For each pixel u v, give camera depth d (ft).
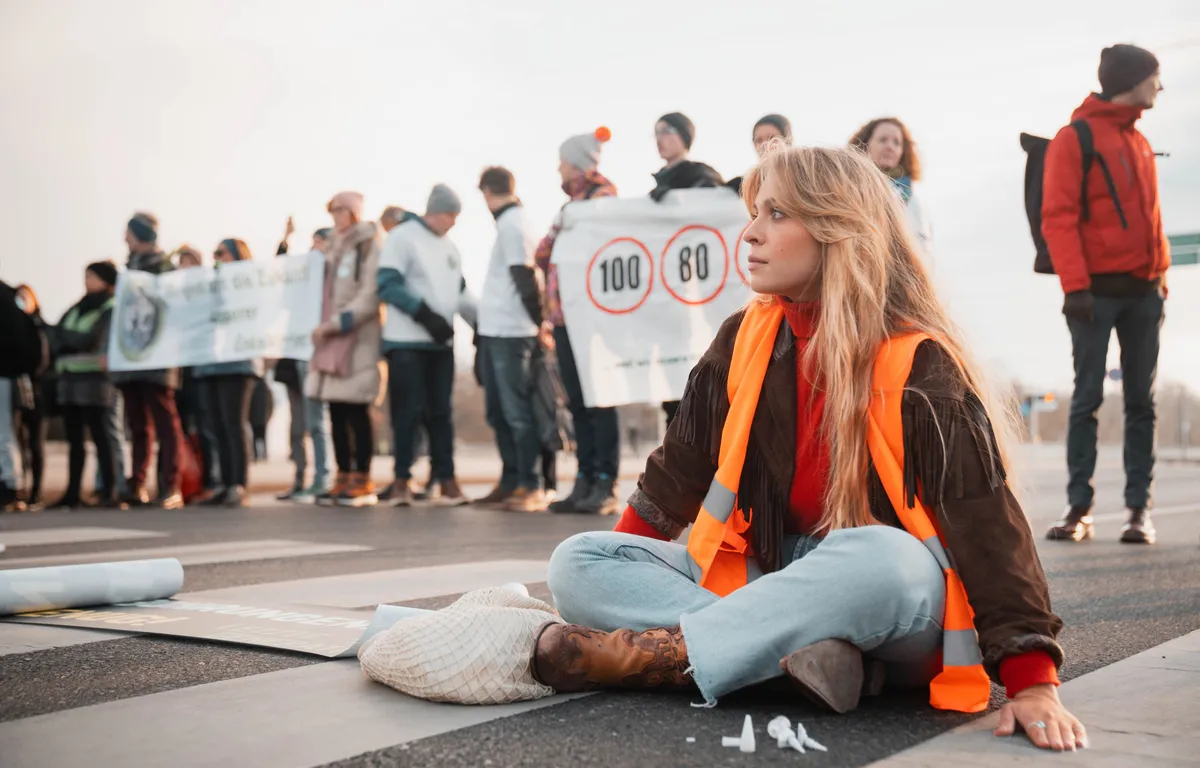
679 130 19.97
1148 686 6.72
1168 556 13.82
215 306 25.76
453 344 25.23
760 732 5.62
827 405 6.27
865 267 6.18
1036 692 5.51
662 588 6.50
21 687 6.59
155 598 10.07
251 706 6.12
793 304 6.55
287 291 25.40
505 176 22.58
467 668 6.13
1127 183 15.30
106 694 6.43
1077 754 5.25
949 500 5.79
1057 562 13.19
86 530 18.42
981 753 5.25
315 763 5.06
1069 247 15.44
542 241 21.27
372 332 24.64
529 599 7.32
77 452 26.43
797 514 6.57
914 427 5.90
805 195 6.27
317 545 15.69
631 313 20.13
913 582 5.74
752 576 6.66
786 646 5.90
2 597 8.91
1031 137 16.22
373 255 24.40
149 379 25.58
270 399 33.76
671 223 19.89
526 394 22.80
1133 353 15.72
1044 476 44.14
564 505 21.98
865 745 5.38
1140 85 15.23
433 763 5.07
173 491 25.84
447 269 24.40
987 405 6.24
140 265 26.55
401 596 10.61
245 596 10.48
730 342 6.93
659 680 6.33
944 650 5.91
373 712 5.98
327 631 8.29
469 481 41.57
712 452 6.89
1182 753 5.27
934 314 6.38
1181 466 82.94
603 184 20.93
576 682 6.31
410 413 24.58
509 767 5.00
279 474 44.09
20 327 25.31
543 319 22.62
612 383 20.26
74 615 9.05
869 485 6.13
